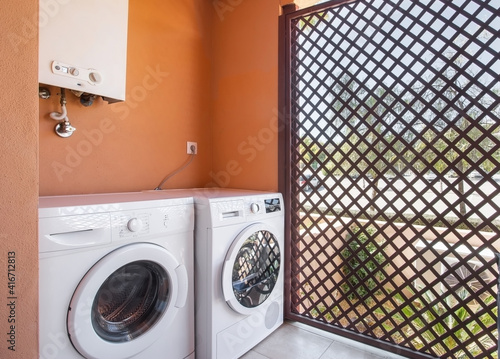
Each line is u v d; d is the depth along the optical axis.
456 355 1.53
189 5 2.17
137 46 1.83
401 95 1.58
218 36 2.33
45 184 1.44
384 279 1.67
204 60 2.30
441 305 1.63
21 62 0.81
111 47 1.41
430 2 1.50
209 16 2.35
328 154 1.83
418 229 1.70
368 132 1.68
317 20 1.88
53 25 1.21
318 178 1.86
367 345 1.68
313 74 1.89
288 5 1.99
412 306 1.57
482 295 1.56
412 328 1.58
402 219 1.59
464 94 1.42
